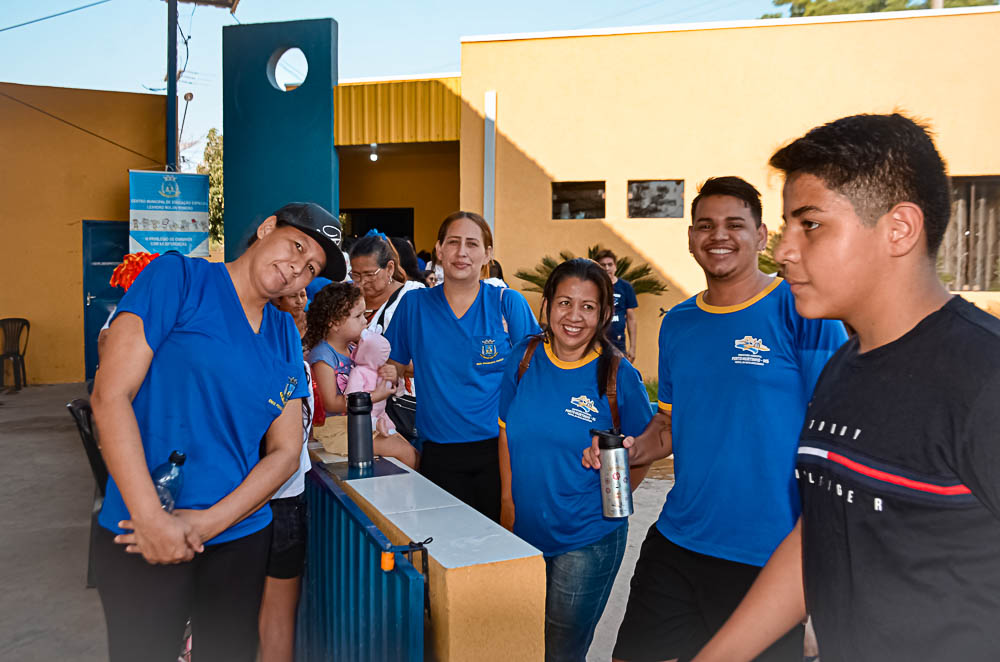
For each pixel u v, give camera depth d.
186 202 11.59
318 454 3.06
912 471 0.93
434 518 2.15
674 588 2.21
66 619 3.68
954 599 0.91
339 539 2.39
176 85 12.58
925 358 0.94
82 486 6.14
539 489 2.47
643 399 2.51
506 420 2.58
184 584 1.91
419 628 1.76
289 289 2.00
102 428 1.77
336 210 11.12
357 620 2.18
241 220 11.22
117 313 1.86
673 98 10.38
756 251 2.18
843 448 1.01
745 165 10.28
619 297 8.07
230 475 1.98
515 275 10.82
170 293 1.88
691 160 10.39
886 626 0.97
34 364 12.20
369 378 3.26
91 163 12.39
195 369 1.89
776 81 10.15
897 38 9.86
